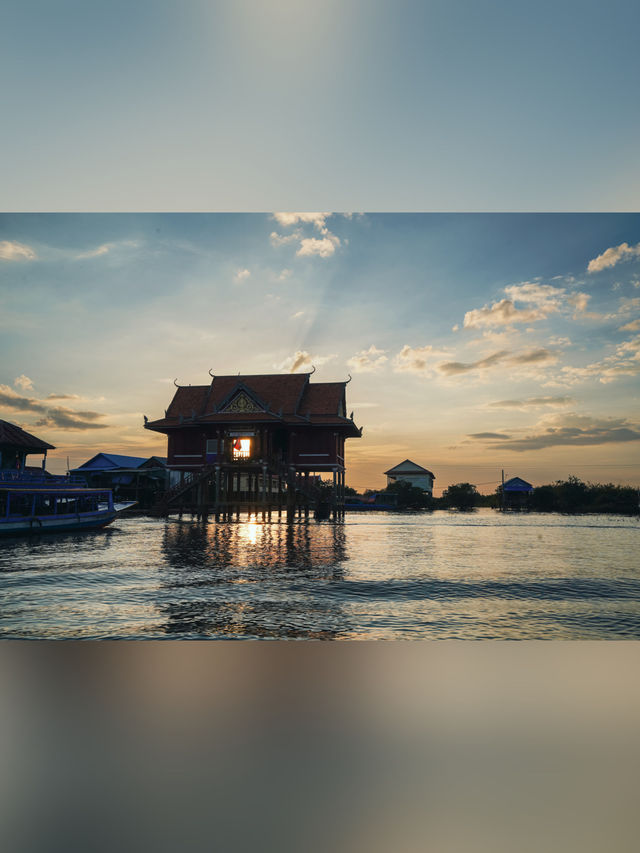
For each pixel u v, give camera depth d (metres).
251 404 36.50
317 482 52.00
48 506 31.70
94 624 9.31
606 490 62.97
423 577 15.11
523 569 17.16
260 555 19.89
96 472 56.12
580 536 31.36
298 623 9.49
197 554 20.09
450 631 9.09
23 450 33.38
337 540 26.66
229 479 40.59
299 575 15.13
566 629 9.36
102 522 31.98
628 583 14.48
